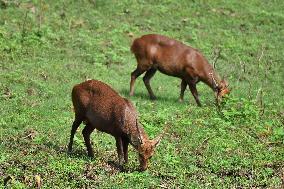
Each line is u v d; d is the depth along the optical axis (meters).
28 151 24.33
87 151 24.81
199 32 49.22
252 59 44.97
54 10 48.66
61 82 36.22
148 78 35.53
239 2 55.62
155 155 24.58
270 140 27.44
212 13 53.00
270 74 42.47
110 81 37.69
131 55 43.56
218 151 25.62
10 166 22.72
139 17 50.47
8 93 32.78
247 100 32.66
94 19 48.25
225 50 46.25
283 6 56.19
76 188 21.17
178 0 54.44
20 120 28.33
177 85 39.62
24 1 48.56
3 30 42.84
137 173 22.34
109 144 26.19
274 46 47.88
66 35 44.66
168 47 34.72
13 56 39.59
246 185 22.20
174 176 22.67
